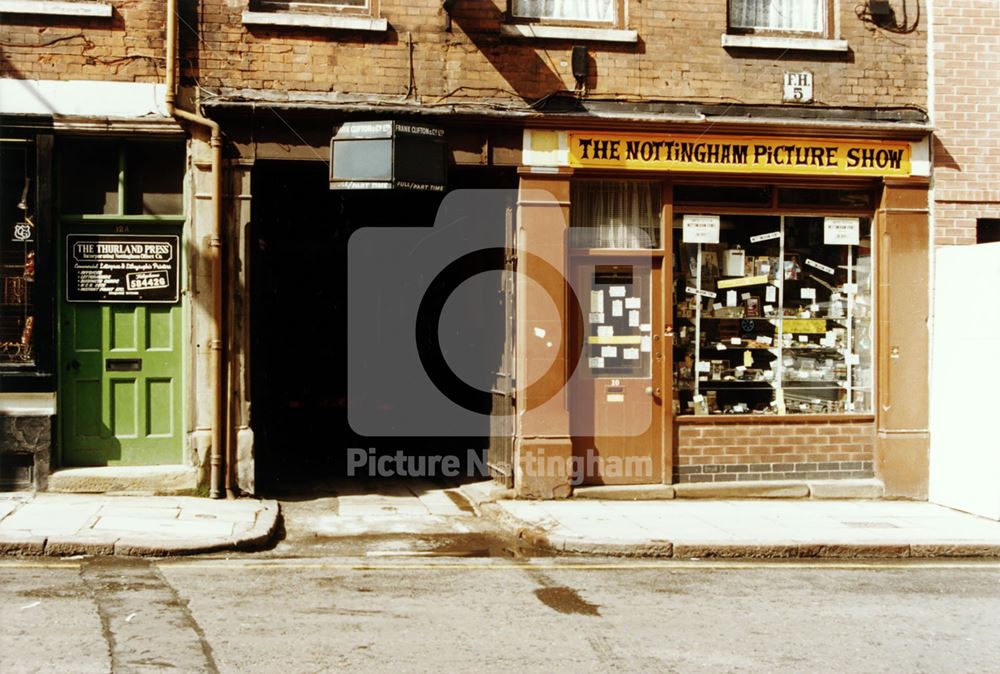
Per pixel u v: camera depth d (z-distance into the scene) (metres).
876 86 11.24
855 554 8.85
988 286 10.31
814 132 10.99
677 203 11.13
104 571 7.33
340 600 6.77
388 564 8.00
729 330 11.28
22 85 9.89
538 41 10.69
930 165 11.30
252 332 10.53
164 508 9.38
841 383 11.46
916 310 11.26
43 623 5.96
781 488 11.11
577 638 6.04
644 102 10.83
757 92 11.04
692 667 5.57
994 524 9.81
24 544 7.76
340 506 10.35
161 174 10.30
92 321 10.20
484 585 7.34
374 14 10.45
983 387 10.30
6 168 9.98
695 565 8.30
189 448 10.18
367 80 10.41
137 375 10.26
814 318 11.43
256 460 10.85
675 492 10.91
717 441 11.11
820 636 6.23
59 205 10.10
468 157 10.50
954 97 11.33
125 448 10.25
